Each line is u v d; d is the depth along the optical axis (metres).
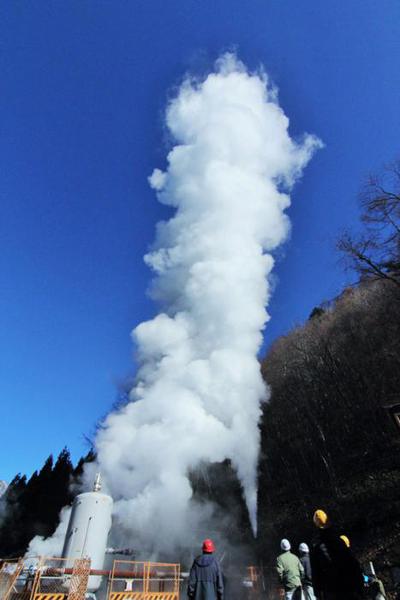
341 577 5.21
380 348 34.28
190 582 7.45
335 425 32.78
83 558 14.25
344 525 22.55
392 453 25.56
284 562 8.75
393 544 18.48
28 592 13.82
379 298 36.81
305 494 28.80
